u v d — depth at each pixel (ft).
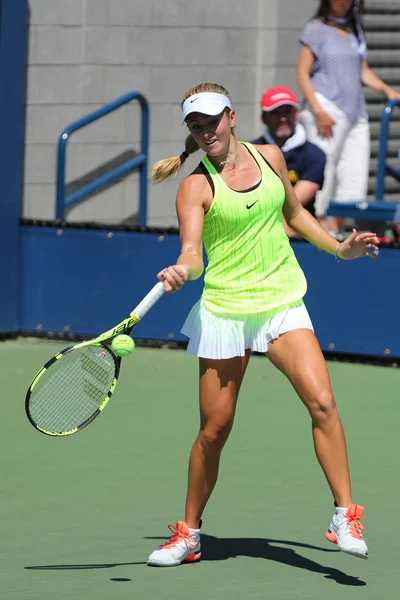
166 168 54.90
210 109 50.67
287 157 95.35
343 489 51.06
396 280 95.81
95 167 113.80
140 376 92.99
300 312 52.80
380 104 124.98
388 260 95.81
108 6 112.47
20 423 79.20
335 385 91.45
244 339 52.34
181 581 52.08
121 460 71.20
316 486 66.44
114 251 101.96
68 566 53.78
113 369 51.98
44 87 110.01
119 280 102.12
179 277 49.67
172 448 73.97
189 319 53.88
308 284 97.60
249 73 120.78
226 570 53.57
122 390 88.58
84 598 49.93
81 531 58.65
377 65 125.29
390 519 60.95
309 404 51.37
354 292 96.84
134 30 114.21
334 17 108.58
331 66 108.27
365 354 97.35
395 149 125.59
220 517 61.05
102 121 113.50
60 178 105.40
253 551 56.13
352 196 110.93
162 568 53.67
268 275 52.49
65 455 72.08
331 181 109.60
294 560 54.95
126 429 78.28
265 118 95.45
